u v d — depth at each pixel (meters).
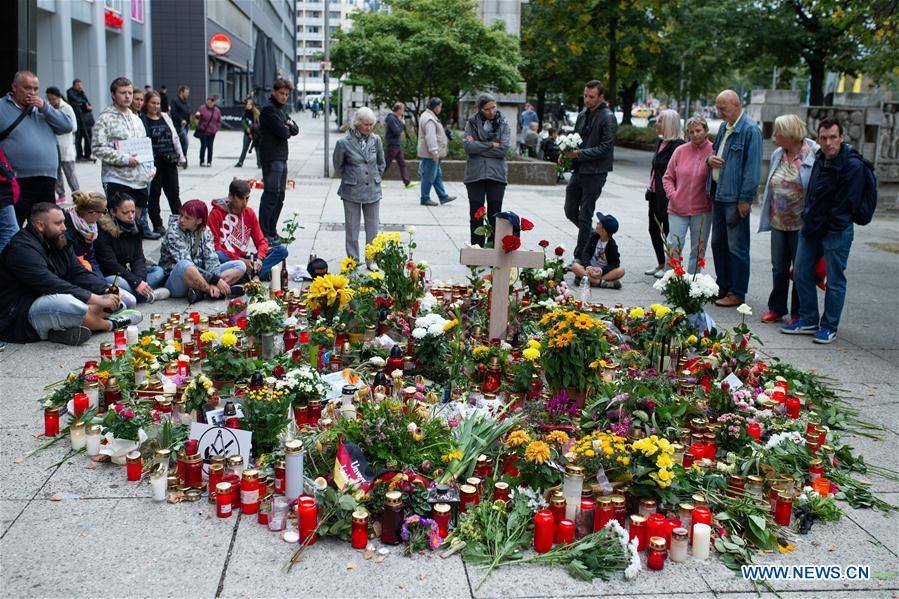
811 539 4.16
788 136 7.96
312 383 5.07
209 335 5.47
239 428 4.58
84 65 29.41
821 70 28.03
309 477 4.40
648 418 4.78
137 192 10.26
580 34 33.31
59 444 4.89
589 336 5.16
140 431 4.72
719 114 8.62
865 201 7.39
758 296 9.54
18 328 6.69
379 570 3.71
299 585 3.58
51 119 8.60
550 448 4.40
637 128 44.44
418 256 10.82
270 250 9.10
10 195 7.38
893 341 7.81
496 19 23.81
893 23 13.80
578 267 9.47
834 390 6.38
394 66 22.33
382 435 4.44
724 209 8.77
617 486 4.21
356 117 9.80
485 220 7.67
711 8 28.30
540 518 3.86
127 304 7.50
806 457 4.78
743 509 4.20
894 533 4.25
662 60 35.47
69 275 7.05
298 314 7.18
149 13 38.91
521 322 7.16
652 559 3.81
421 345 5.94
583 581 3.70
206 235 8.40
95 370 5.48
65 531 3.96
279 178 10.99
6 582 3.53
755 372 5.99
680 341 6.27
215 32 50.97
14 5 9.23
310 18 166.62
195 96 46.06
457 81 22.81
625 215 16.05
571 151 9.76
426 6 22.94
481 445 4.61
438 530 3.95
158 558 3.75
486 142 10.35
